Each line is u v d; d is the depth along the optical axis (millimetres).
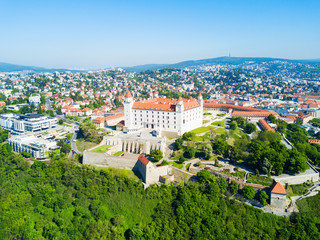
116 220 164500
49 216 170500
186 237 153875
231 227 153750
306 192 176625
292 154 194625
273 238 149000
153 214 167250
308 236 147375
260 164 190000
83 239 157125
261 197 163375
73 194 187000
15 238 159750
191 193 172375
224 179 175500
